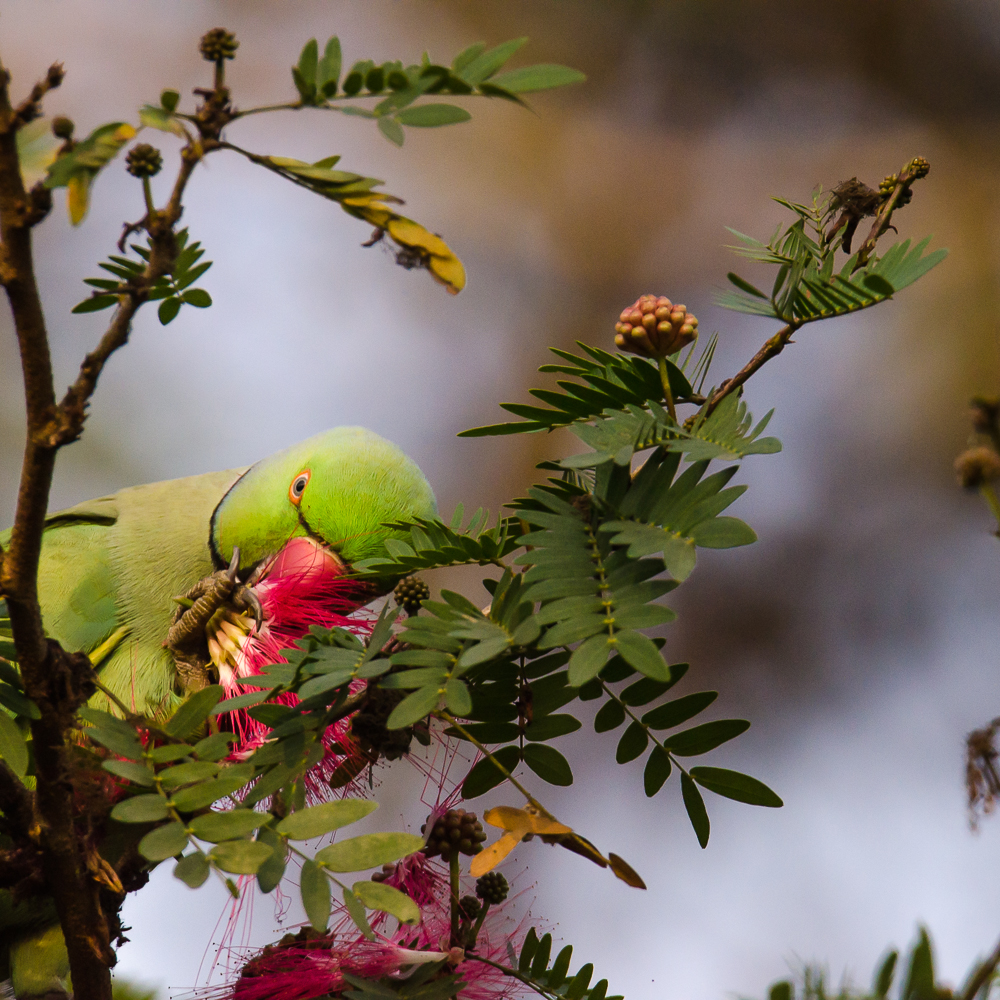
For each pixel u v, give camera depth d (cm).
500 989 185
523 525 184
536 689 184
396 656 181
